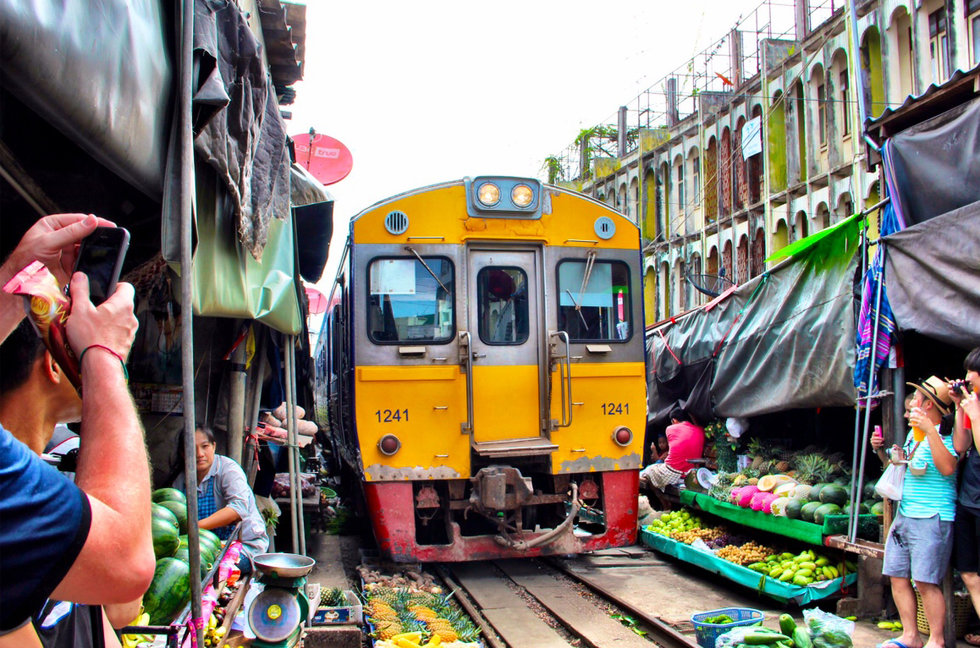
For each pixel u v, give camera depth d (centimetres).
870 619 646
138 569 138
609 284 852
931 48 1313
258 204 498
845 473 759
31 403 169
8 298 169
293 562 402
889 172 657
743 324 939
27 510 123
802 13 1722
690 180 2150
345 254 873
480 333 811
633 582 791
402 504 768
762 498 768
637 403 838
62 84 228
